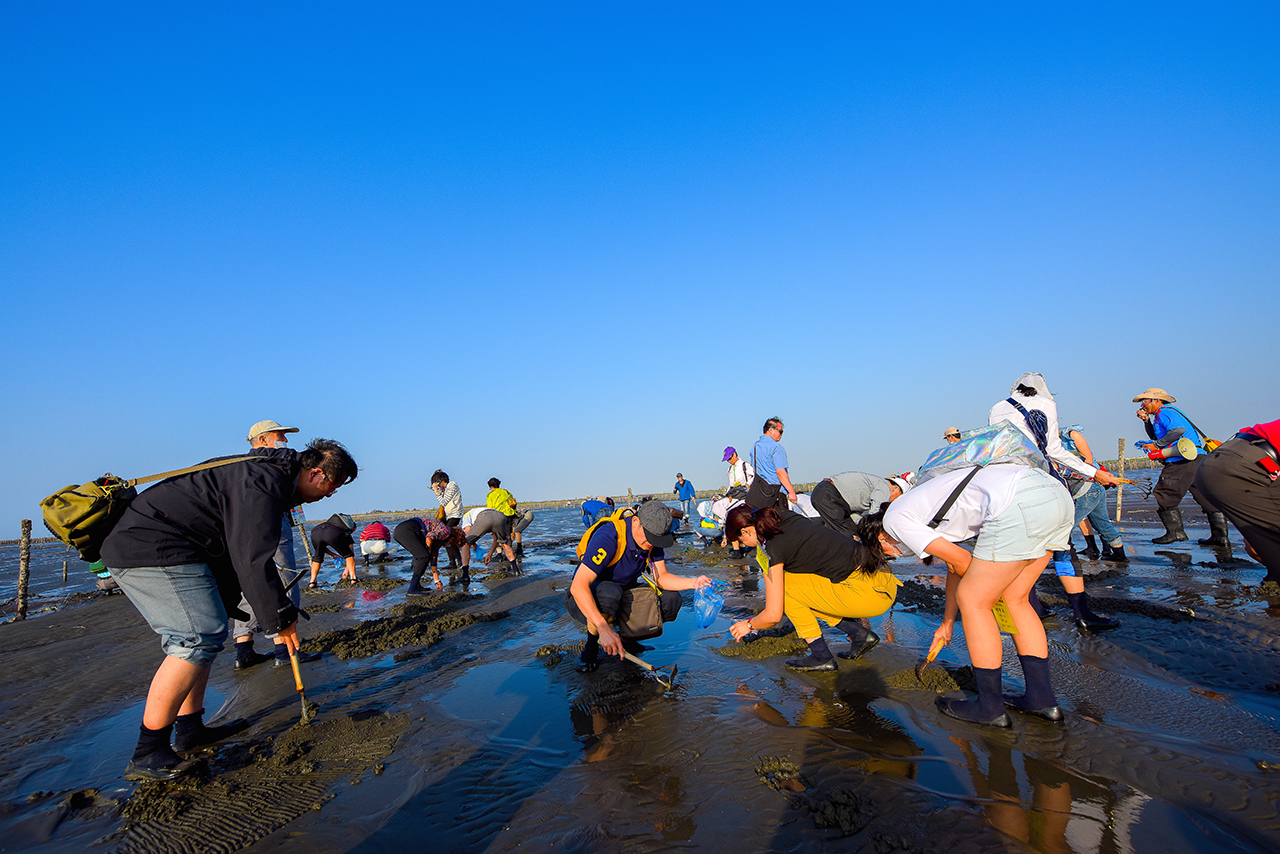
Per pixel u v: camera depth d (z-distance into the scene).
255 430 6.02
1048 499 3.23
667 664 4.98
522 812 2.87
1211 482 3.53
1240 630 4.77
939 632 4.10
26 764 3.77
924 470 3.74
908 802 2.69
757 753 3.26
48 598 12.84
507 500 11.15
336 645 6.22
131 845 2.79
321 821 2.90
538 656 5.44
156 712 3.46
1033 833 2.42
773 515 4.47
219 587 3.81
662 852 2.47
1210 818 2.46
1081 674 4.12
